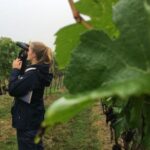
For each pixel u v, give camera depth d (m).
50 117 0.53
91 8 1.08
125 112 0.97
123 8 0.73
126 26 0.71
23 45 6.68
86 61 0.74
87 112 15.70
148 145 0.92
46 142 11.84
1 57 18.41
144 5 0.71
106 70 0.71
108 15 1.07
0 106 17.67
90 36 0.75
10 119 15.13
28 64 6.71
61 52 1.20
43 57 6.56
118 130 2.25
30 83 6.44
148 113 0.84
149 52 0.68
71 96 0.55
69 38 1.17
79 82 0.74
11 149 11.02
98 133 12.78
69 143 11.83
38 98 6.67
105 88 0.54
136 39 0.70
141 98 0.83
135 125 0.89
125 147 2.54
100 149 11.20
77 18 0.98
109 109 2.90
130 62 0.68
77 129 13.31
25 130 6.63
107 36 0.74
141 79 0.55
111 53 0.72
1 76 18.20
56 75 20.45
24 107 6.59
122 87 0.51
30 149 6.65
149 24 0.70
